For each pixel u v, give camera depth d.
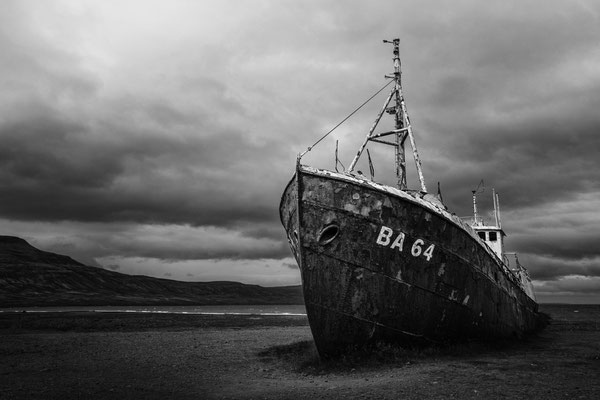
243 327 27.80
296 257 12.31
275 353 13.87
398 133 15.17
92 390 8.62
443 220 11.70
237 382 9.43
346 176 10.87
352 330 10.89
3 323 29.30
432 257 11.52
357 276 10.77
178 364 11.98
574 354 13.02
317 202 10.84
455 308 12.30
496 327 14.79
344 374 9.97
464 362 11.02
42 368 11.34
